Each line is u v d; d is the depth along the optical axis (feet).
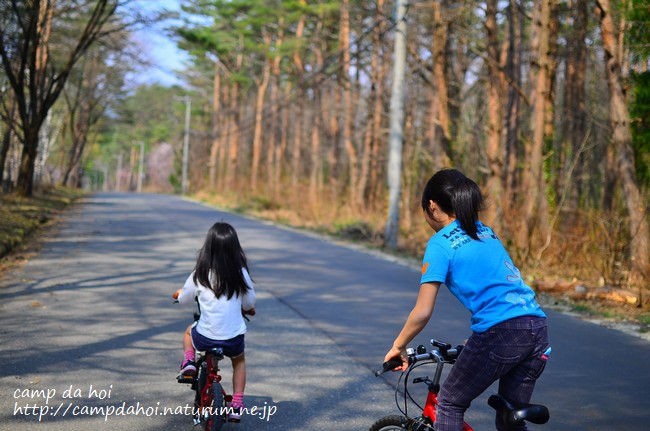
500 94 86.94
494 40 89.15
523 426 16.49
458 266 16.52
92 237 89.71
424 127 147.74
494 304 16.20
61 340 36.32
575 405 28.86
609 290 55.93
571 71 118.21
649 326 45.75
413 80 154.81
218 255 23.61
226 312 23.49
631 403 29.17
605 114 114.52
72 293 49.65
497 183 79.71
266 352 35.96
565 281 60.44
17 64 153.99
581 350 38.55
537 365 16.29
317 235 115.96
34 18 131.23
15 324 39.45
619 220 64.23
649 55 71.10
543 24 76.43
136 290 51.90
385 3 164.35
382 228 105.81
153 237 92.84
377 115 176.55
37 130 151.64
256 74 301.02
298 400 28.37
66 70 147.23
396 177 96.37
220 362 33.96
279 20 233.55
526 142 88.69
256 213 181.06
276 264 72.69
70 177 358.23
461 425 16.76
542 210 75.46
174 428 24.67
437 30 95.96
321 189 193.57
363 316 46.21
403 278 65.77
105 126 422.41
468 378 16.44
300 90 230.27
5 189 160.25
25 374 30.30
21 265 62.08
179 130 453.99
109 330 38.99
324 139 241.14
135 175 645.10
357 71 202.90
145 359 33.37
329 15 197.36
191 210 172.04
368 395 29.19
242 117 338.34
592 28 96.48
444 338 40.06
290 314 46.21
